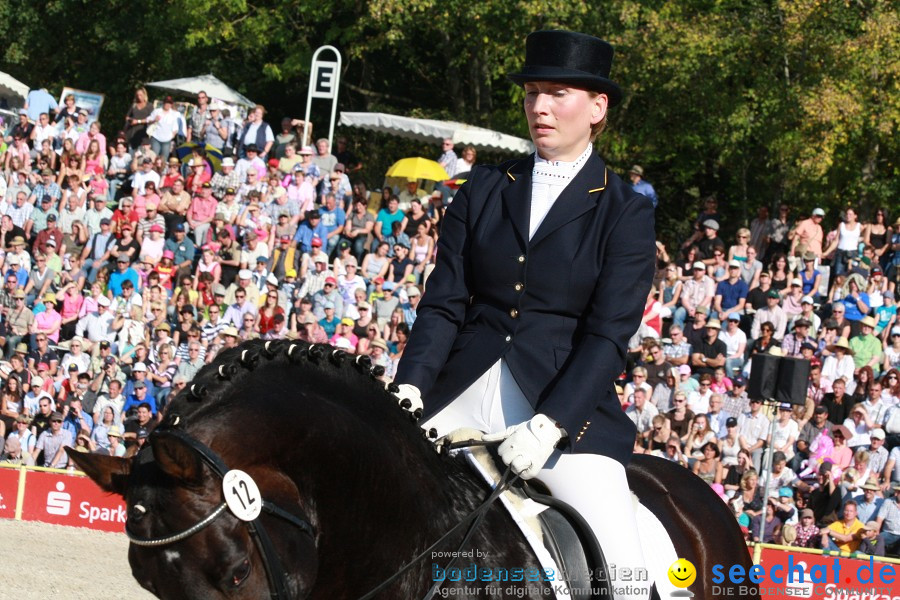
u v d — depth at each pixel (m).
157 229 21.45
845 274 21.28
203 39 34.50
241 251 20.81
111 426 17.58
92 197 22.62
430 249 21.70
